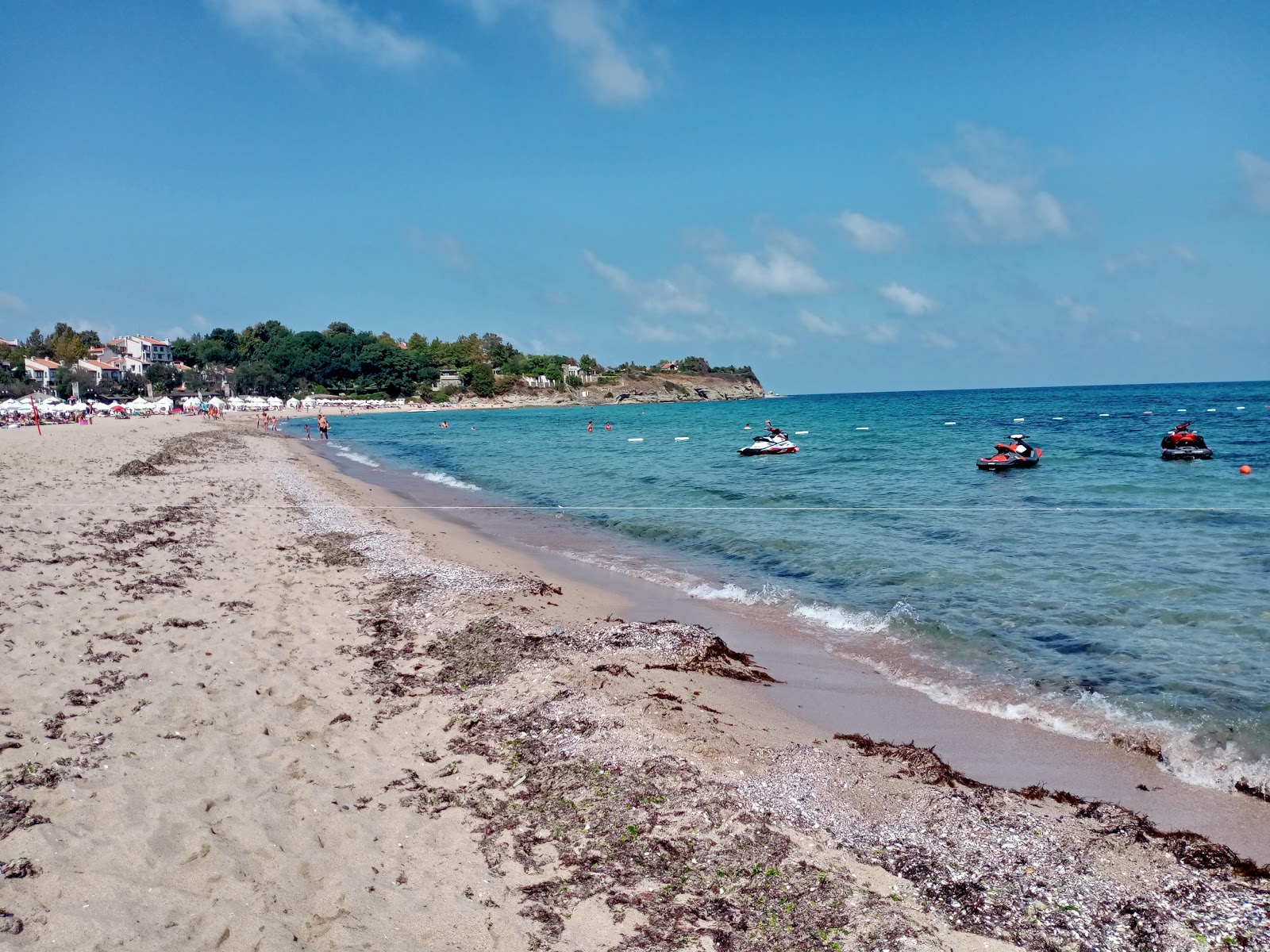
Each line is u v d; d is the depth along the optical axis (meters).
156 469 34.03
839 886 6.41
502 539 22.50
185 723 8.80
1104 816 7.50
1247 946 5.77
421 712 9.79
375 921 5.77
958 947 5.76
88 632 11.55
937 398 198.38
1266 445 44.25
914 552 19.00
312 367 176.12
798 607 14.98
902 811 7.57
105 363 151.62
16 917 5.41
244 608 13.61
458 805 7.60
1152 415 81.94
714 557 19.69
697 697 10.36
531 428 92.62
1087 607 14.23
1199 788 8.25
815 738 9.29
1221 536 19.73
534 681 10.64
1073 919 6.08
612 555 20.17
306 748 8.45
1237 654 11.73
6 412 77.88
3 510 20.36
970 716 10.05
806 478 34.66
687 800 7.66
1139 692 10.57
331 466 45.22
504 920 5.91
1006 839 7.11
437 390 192.00
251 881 6.05
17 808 6.76
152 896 5.78
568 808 7.54
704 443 61.53
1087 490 28.41
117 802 6.98
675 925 5.96
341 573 16.73
